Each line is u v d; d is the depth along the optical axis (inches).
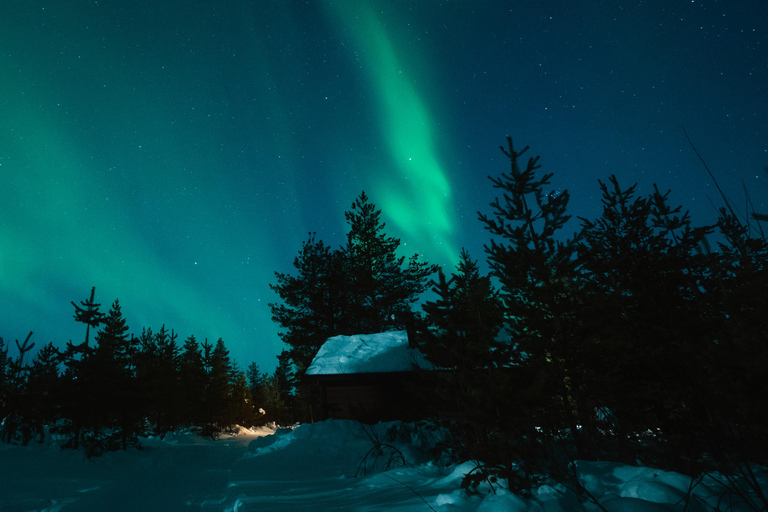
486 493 184.7
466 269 650.2
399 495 204.5
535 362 251.9
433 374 218.7
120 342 1044.5
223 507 239.5
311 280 1229.7
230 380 1318.9
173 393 1050.7
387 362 607.5
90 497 268.8
